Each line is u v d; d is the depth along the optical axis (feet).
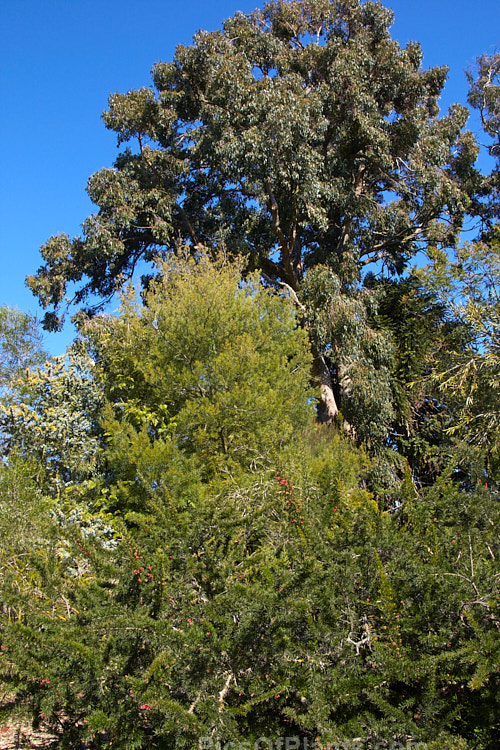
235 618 13.08
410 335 48.34
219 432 24.84
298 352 31.65
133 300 32.09
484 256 40.27
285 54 56.49
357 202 53.36
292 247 55.93
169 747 11.93
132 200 53.93
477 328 38.83
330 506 15.21
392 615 11.85
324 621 12.35
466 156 61.00
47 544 18.40
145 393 30.40
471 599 12.31
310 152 48.88
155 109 56.08
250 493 16.92
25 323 55.93
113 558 13.97
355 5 57.88
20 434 27.96
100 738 13.10
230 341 28.73
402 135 54.24
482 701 11.73
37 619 13.52
